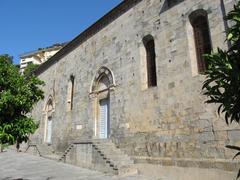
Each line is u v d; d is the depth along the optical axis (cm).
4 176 1487
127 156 1636
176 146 1333
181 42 1430
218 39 1227
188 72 1352
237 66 480
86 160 1741
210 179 1136
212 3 1295
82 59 2453
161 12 1614
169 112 1414
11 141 943
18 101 979
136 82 1708
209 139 1177
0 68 1016
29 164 2038
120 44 1944
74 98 2467
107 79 2062
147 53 1728
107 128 1991
